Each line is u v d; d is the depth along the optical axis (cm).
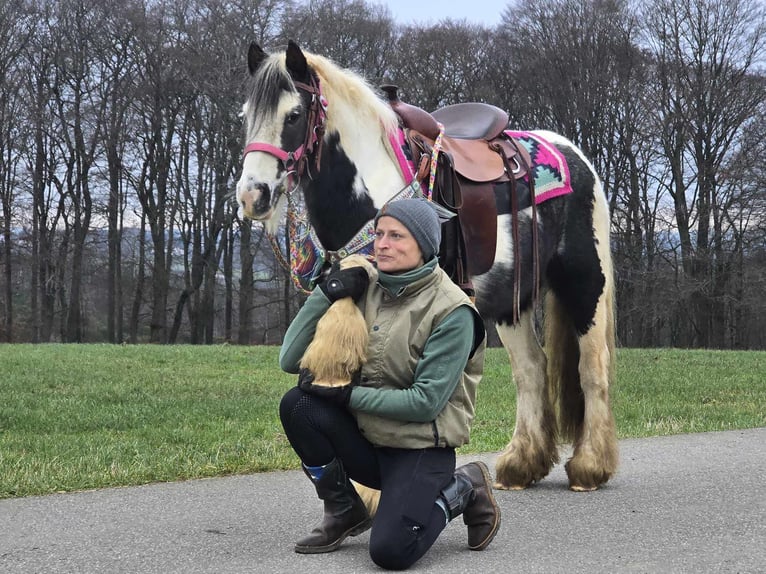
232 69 2573
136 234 3209
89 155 2984
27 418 722
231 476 491
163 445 596
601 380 481
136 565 319
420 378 302
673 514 405
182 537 358
